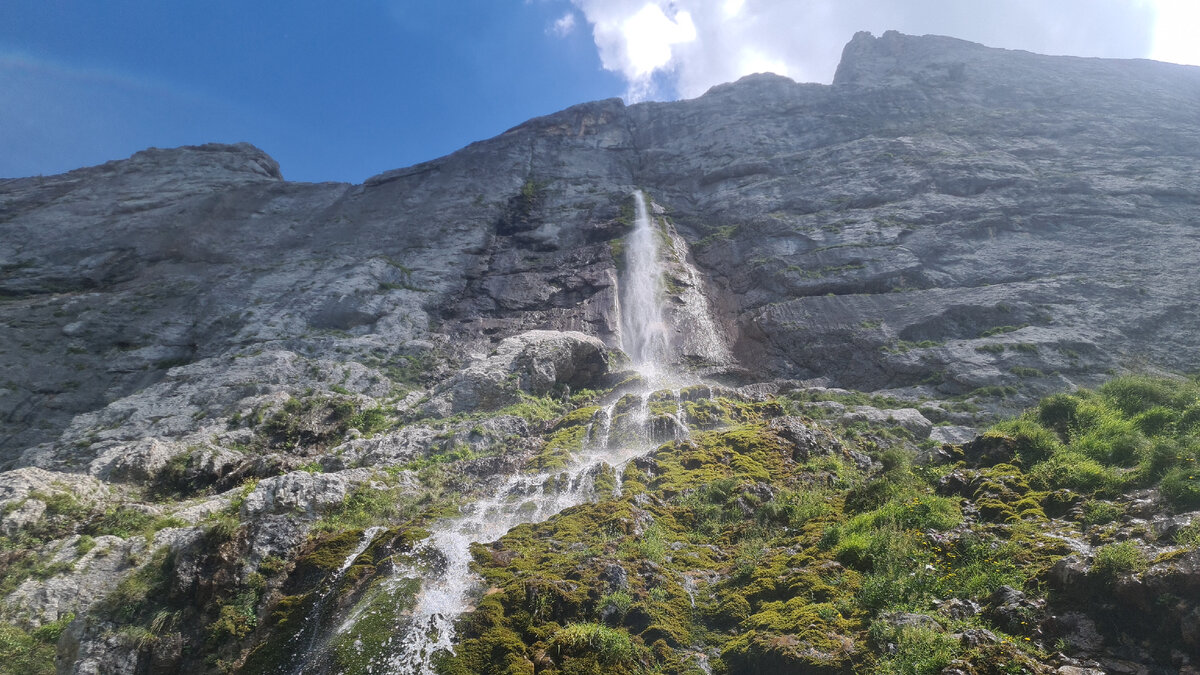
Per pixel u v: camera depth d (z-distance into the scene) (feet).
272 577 39.93
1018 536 32.12
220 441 63.41
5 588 41.60
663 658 30.14
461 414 68.39
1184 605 24.13
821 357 80.69
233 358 80.69
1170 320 74.43
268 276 103.65
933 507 36.09
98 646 35.86
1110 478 35.04
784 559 35.65
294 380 76.23
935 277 88.28
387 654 31.32
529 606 32.81
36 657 37.11
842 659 26.71
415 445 60.54
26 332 89.30
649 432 57.62
